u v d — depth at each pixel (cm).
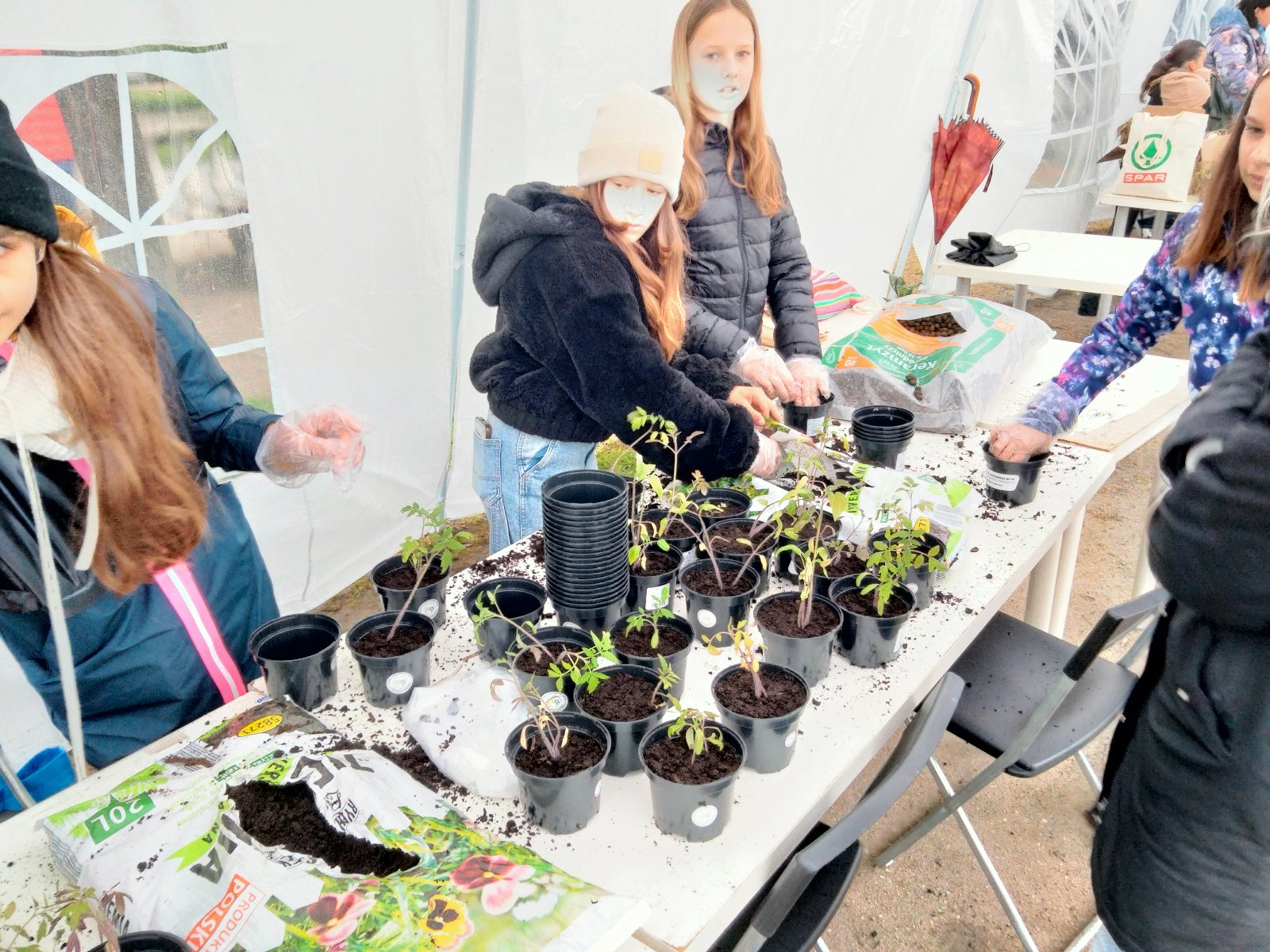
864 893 210
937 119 410
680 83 215
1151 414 242
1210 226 162
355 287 250
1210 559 98
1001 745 178
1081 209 629
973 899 209
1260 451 92
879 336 246
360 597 326
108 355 119
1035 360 283
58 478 127
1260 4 452
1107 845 130
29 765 157
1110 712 187
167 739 128
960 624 159
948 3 372
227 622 158
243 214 217
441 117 247
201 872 96
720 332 228
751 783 123
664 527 179
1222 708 107
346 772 108
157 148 197
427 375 285
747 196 234
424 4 228
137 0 182
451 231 268
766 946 132
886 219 419
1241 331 164
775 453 201
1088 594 327
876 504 181
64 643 129
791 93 329
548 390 192
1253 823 108
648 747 118
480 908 91
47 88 176
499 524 209
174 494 132
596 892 94
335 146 228
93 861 99
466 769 121
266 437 152
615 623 152
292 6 206
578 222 170
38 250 110
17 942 92
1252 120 145
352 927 89
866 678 146
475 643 155
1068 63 532
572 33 259
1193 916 117
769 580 172
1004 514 196
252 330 229
